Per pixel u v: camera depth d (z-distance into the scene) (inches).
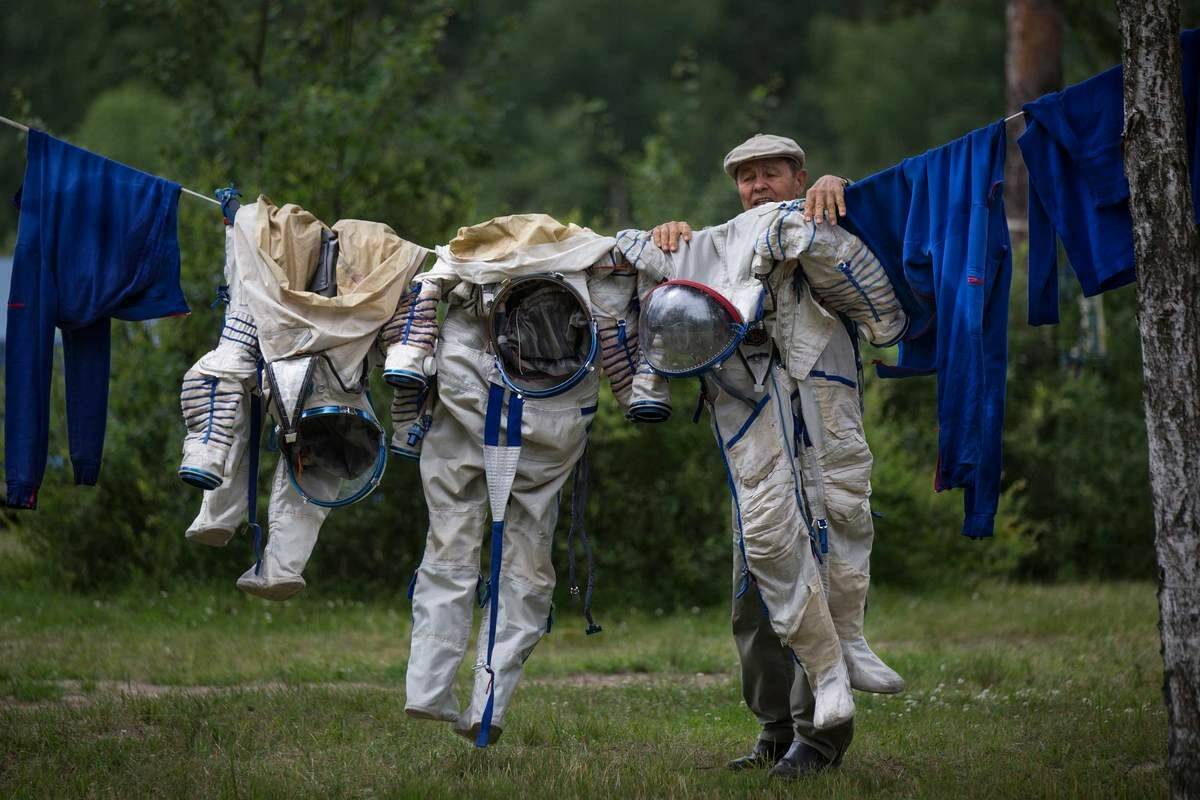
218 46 1124.5
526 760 431.5
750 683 428.1
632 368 413.7
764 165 434.9
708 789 393.4
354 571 925.2
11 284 428.8
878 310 408.2
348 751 450.0
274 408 398.9
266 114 1064.8
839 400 407.2
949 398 398.9
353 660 669.3
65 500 928.3
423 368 400.5
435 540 408.5
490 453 404.2
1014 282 1124.5
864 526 407.8
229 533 409.7
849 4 3065.9
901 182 415.2
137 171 441.4
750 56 3024.1
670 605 911.7
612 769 418.9
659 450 929.5
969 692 568.7
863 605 408.8
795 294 406.0
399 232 1044.5
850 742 428.1
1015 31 1219.2
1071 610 823.1
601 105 1489.9
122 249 437.4
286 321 402.3
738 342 391.5
